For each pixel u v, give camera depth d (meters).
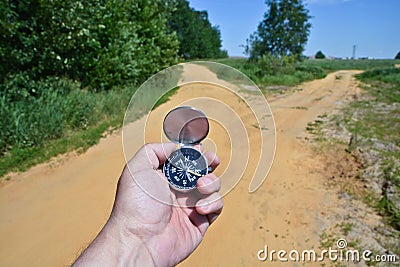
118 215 0.26
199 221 0.28
